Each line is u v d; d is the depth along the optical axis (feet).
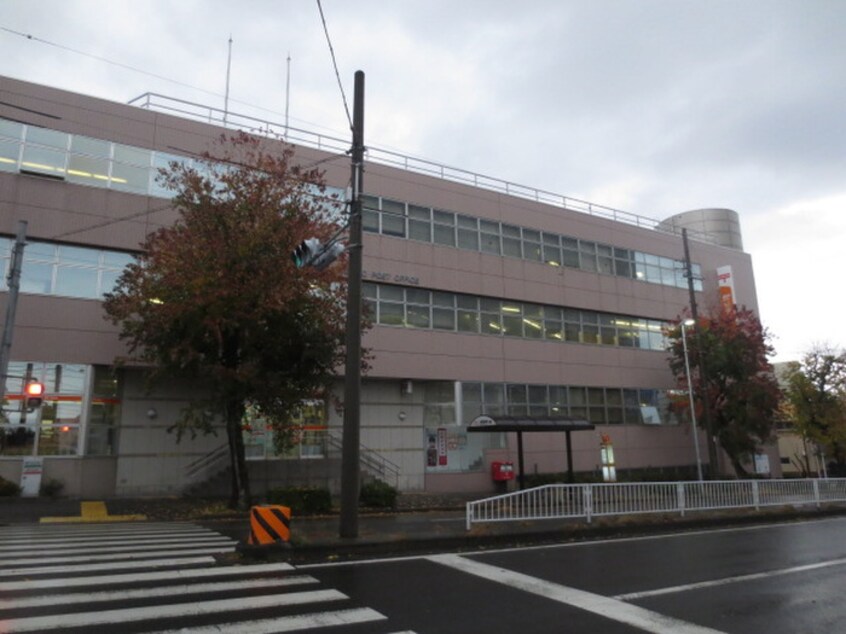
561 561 32.71
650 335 122.52
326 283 64.69
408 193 96.02
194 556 33.09
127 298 59.98
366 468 88.07
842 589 26.21
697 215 159.12
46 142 71.41
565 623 20.71
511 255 105.40
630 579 27.96
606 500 47.88
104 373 72.95
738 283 140.15
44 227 69.82
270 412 63.67
